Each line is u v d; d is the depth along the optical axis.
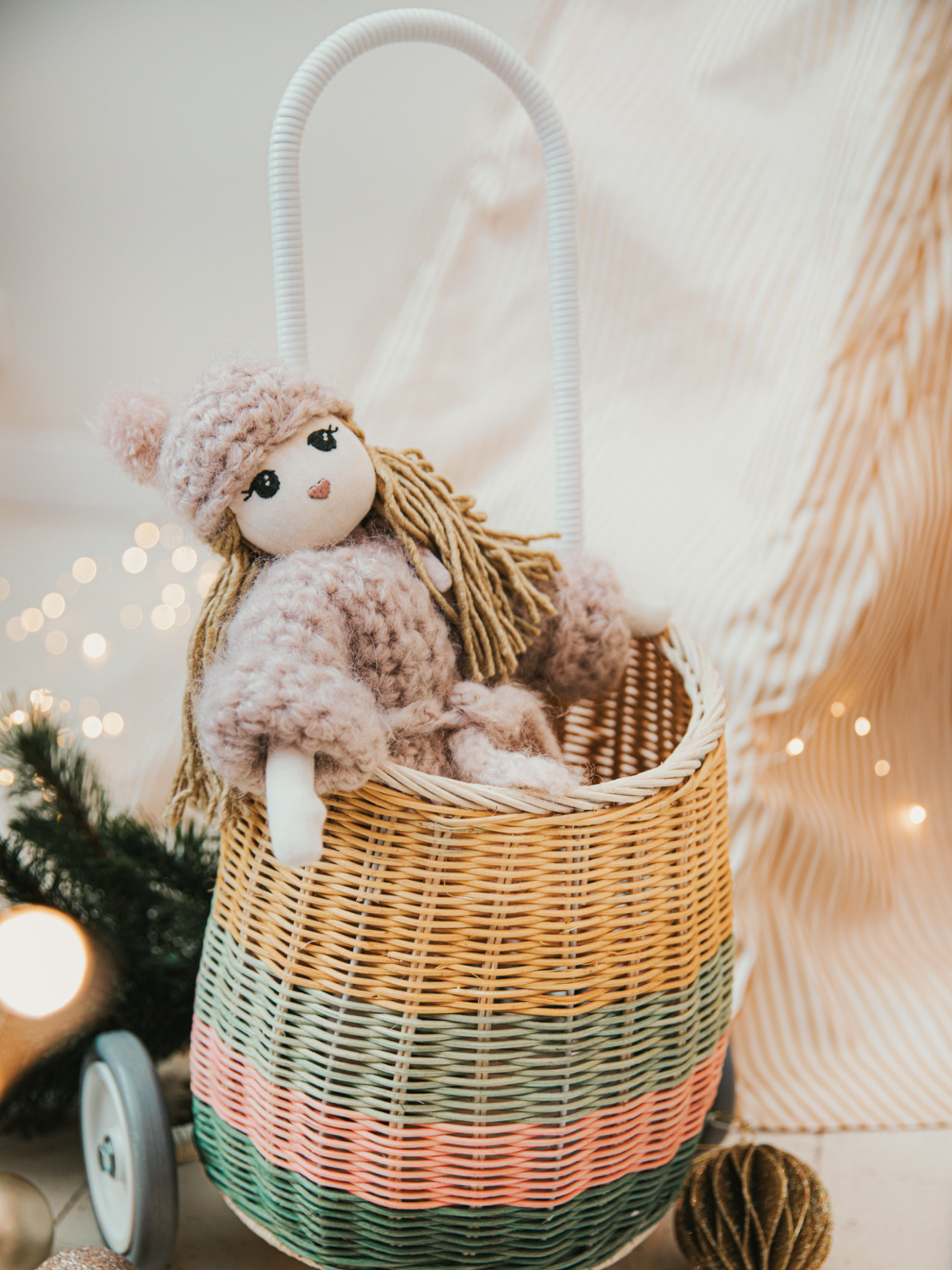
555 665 0.82
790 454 1.01
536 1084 0.60
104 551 2.15
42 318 2.13
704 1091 0.72
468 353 1.35
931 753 1.19
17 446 2.26
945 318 0.98
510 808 0.58
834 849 1.06
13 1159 0.85
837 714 1.12
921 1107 0.92
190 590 2.00
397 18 0.75
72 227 2.06
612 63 1.26
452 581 0.71
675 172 1.19
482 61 0.80
